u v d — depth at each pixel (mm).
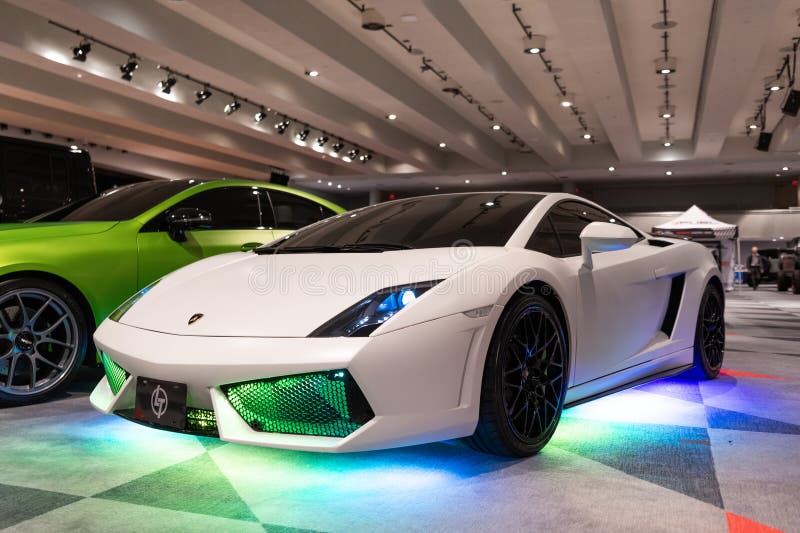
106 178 17281
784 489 1777
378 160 19812
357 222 2691
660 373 2953
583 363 2367
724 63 9359
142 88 10578
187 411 1876
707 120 12945
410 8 7438
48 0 6988
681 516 1598
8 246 2719
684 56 10680
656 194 23266
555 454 2080
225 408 1797
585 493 1746
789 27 9422
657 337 2936
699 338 3197
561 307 2225
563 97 13070
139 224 3209
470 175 20766
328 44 8922
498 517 1595
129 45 8523
